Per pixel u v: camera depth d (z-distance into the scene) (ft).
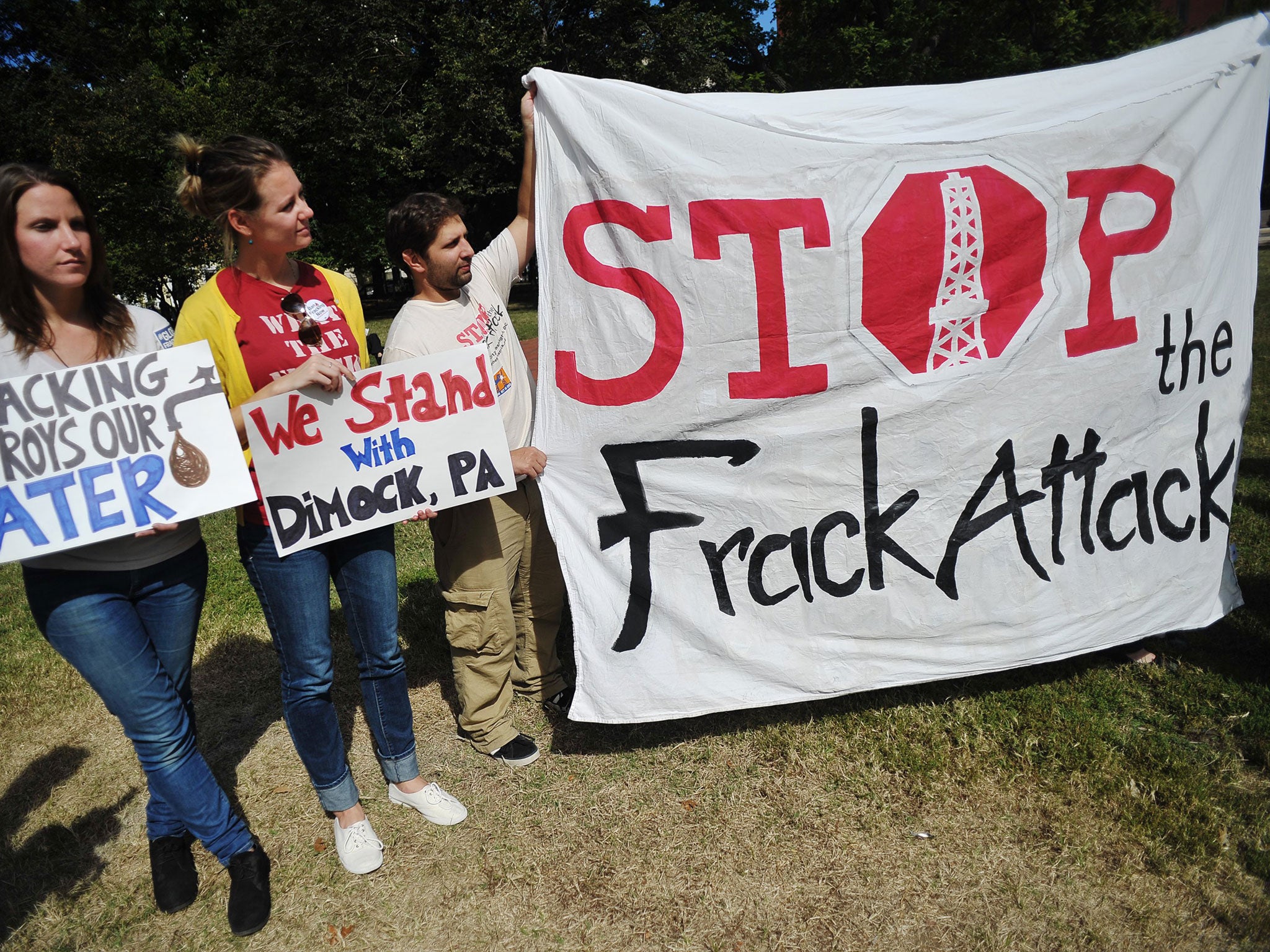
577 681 8.77
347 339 7.61
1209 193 9.05
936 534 9.01
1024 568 9.20
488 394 7.82
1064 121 8.70
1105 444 9.16
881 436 8.75
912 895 7.25
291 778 9.47
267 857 7.91
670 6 78.43
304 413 7.16
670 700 8.88
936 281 8.57
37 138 71.36
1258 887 7.08
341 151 76.18
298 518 7.22
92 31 92.27
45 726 10.94
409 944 7.16
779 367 8.52
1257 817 7.70
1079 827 7.81
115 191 62.85
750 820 8.27
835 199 8.35
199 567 7.23
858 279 8.45
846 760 9.02
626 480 8.62
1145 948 6.60
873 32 66.69
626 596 8.71
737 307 8.38
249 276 7.13
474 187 73.92
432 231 7.78
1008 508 9.07
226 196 6.63
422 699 10.89
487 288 8.77
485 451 7.88
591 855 7.98
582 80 8.11
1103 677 10.09
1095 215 8.79
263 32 74.69
